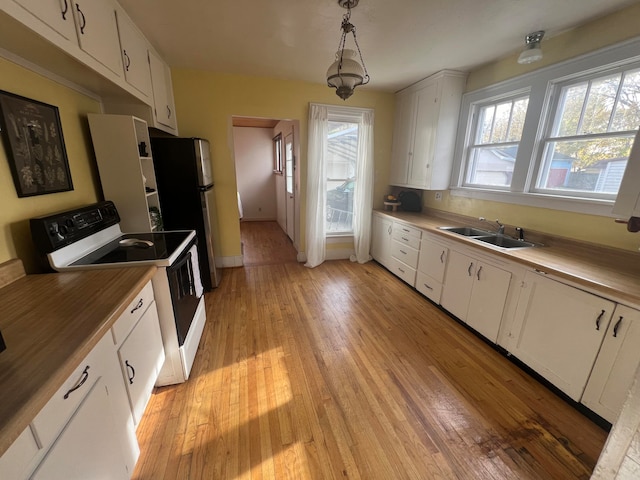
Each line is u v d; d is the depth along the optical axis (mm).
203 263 3072
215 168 3465
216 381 1823
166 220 2887
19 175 1355
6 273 1259
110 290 1208
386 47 2383
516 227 2482
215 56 2672
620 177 1871
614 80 1859
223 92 3221
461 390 1769
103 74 1614
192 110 3197
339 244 4238
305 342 2242
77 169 1864
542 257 1898
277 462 1325
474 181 3035
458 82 2973
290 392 1740
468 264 2365
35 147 1456
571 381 1624
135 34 2068
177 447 1383
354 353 2113
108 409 1036
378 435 1466
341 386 1793
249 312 2695
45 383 688
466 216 3059
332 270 3809
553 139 2207
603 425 1513
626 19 1737
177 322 1698
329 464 1319
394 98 3832
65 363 759
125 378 1197
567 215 2094
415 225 3057
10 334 892
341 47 2391
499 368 1966
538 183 2365
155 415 1562
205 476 1259
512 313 1987
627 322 1352
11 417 591
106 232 1925
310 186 3668
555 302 1688
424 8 1803
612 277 1543
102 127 1968
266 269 3818
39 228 1374
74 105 1836
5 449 547
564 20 1913
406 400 1688
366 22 1987
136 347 1321
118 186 2098
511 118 2594
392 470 1298
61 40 1233
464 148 3059
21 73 1394
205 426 1500
